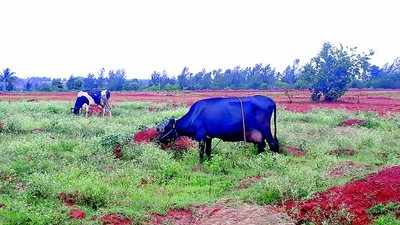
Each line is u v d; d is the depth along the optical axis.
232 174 13.34
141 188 11.92
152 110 29.81
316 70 39.12
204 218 9.76
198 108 15.23
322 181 11.35
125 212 9.61
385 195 9.52
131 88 71.38
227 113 15.07
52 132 18.94
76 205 10.12
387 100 41.06
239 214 9.67
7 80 73.81
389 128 21.41
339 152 15.93
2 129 18.84
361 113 26.61
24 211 9.23
